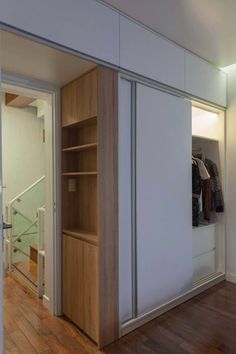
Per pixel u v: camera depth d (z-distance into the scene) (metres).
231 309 2.61
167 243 2.64
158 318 2.46
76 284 2.29
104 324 2.06
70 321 2.38
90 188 2.46
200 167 3.16
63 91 2.47
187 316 2.49
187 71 2.79
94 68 2.08
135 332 2.24
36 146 4.34
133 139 2.34
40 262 2.85
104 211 2.08
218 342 2.09
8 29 1.60
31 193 3.88
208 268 3.34
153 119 2.49
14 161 4.15
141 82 2.38
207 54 2.90
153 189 2.50
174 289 2.71
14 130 4.15
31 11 1.68
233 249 3.30
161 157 2.57
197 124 3.56
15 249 3.75
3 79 2.15
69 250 2.39
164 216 2.61
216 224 3.44
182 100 2.80
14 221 3.74
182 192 2.80
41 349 2.00
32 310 2.57
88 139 2.46
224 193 3.36
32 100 3.77
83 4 1.93
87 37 1.95
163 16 2.21
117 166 2.16
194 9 2.12
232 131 3.30
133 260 2.35
